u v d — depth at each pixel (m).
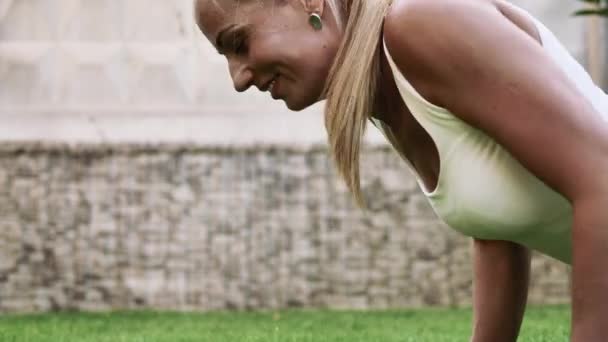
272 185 10.45
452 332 7.30
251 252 10.45
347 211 10.40
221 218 10.47
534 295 10.27
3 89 11.16
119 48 11.14
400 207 10.38
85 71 11.15
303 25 2.73
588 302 2.46
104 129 11.14
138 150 10.52
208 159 10.49
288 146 10.44
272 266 10.42
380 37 2.69
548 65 2.56
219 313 9.91
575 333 2.49
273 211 10.44
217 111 11.12
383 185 10.39
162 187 10.52
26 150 10.56
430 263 10.38
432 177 2.87
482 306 3.24
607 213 2.45
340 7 2.75
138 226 10.52
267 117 11.13
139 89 11.13
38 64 11.15
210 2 2.75
